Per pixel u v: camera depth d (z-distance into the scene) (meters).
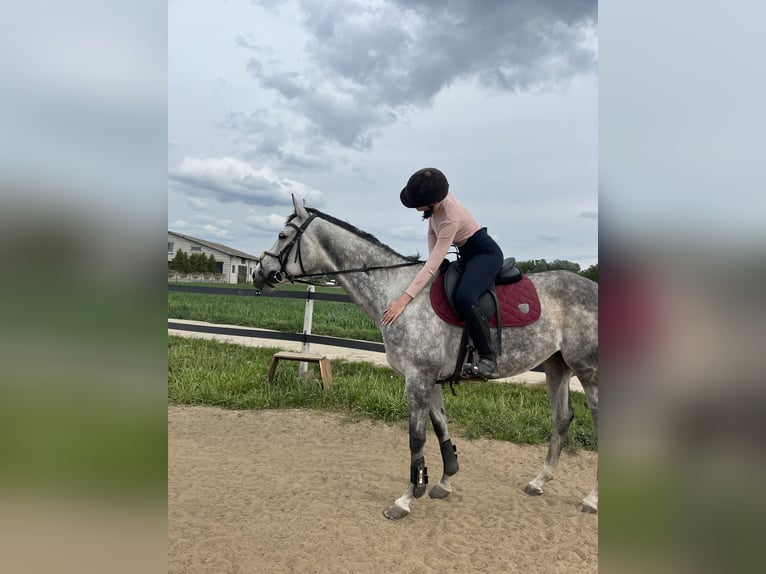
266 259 3.83
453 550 2.88
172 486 3.68
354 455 4.52
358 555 2.78
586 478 4.09
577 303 3.46
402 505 3.29
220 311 14.13
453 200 3.41
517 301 3.44
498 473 4.16
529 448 4.77
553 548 2.91
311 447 4.71
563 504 3.56
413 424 3.37
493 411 5.57
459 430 5.20
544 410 5.66
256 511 3.29
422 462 3.36
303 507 3.38
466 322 3.33
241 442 4.79
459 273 3.47
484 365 3.28
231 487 3.69
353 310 14.66
